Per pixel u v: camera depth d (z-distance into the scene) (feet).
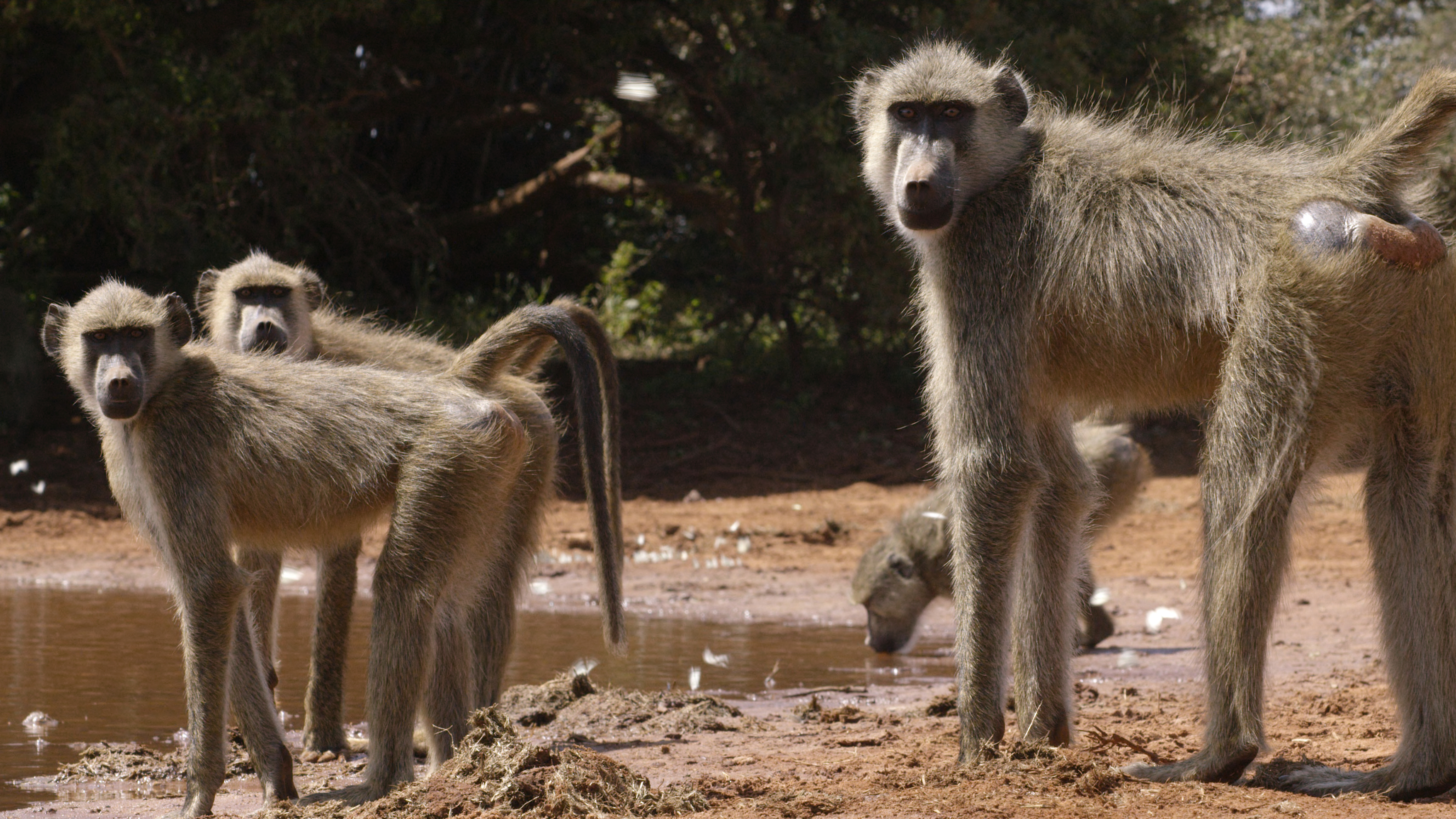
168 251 81.76
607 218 118.01
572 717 29.96
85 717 28.86
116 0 69.92
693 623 45.14
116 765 24.76
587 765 19.85
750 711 31.30
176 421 22.11
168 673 33.68
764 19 84.94
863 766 22.95
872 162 23.43
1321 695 29.55
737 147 89.97
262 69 78.95
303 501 22.84
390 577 22.11
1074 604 23.07
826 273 94.53
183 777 24.44
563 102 95.86
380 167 101.45
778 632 43.96
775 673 36.73
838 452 85.25
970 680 21.30
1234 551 19.84
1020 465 21.34
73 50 79.15
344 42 85.66
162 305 22.63
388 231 100.01
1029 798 19.26
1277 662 35.88
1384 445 20.11
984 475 21.39
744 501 74.33
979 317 21.71
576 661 37.04
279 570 28.14
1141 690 32.91
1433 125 20.06
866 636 43.55
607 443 27.91
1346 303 19.25
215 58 77.00
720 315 105.81
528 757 19.75
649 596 50.49
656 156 110.93
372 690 21.98
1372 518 20.26
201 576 21.67
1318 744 24.35
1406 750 20.02
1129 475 39.60
